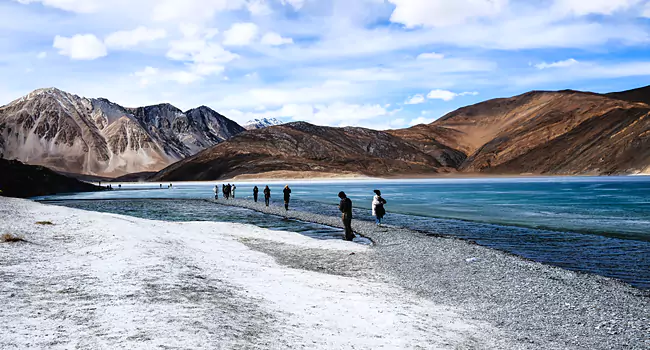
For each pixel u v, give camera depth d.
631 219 27.33
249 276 10.80
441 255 15.63
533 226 24.59
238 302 7.89
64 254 11.73
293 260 14.45
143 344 5.18
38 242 13.59
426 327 7.55
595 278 12.14
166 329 5.79
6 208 25.67
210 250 14.71
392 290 10.59
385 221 27.89
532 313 8.95
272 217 31.69
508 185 86.38
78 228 17.22
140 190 95.56
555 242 19.02
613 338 7.55
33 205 30.31
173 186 123.38
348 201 19.94
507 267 13.57
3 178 70.12
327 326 7.04
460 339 7.05
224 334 5.84
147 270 9.89
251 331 6.18
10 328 5.55
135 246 13.09
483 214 31.89
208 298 7.90
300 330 6.60
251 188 97.12
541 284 11.44
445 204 41.97
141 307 6.84
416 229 23.86
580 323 8.34
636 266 14.09
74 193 84.69
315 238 20.81
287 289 9.64
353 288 10.44
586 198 46.12
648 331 7.93
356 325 7.28
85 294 7.50
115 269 9.84
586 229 23.11
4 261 10.11
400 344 6.45
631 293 10.60
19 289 7.61
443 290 10.78
